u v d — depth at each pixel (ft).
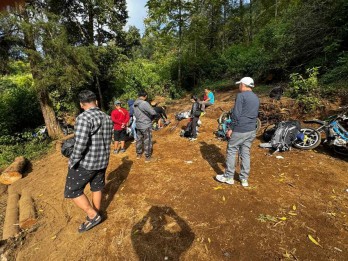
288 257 8.61
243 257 8.78
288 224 10.12
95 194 10.91
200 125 25.35
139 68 57.16
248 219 10.57
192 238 9.82
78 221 11.91
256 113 11.94
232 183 13.17
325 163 15.14
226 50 61.87
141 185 14.26
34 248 10.86
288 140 16.70
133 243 9.89
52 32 28.89
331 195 11.91
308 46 31.63
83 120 9.23
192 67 59.16
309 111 22.25
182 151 19.24
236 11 67.56
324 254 8.63
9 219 13.89
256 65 45.60
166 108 39.37
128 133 23.73
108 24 47.06
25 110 37.35
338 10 27.50
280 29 37.01
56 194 15.60
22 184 18.58
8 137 30.96
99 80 50.06
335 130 15.75
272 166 15.12
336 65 26.99
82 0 39.65
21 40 26.91
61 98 44.32
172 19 53.57
